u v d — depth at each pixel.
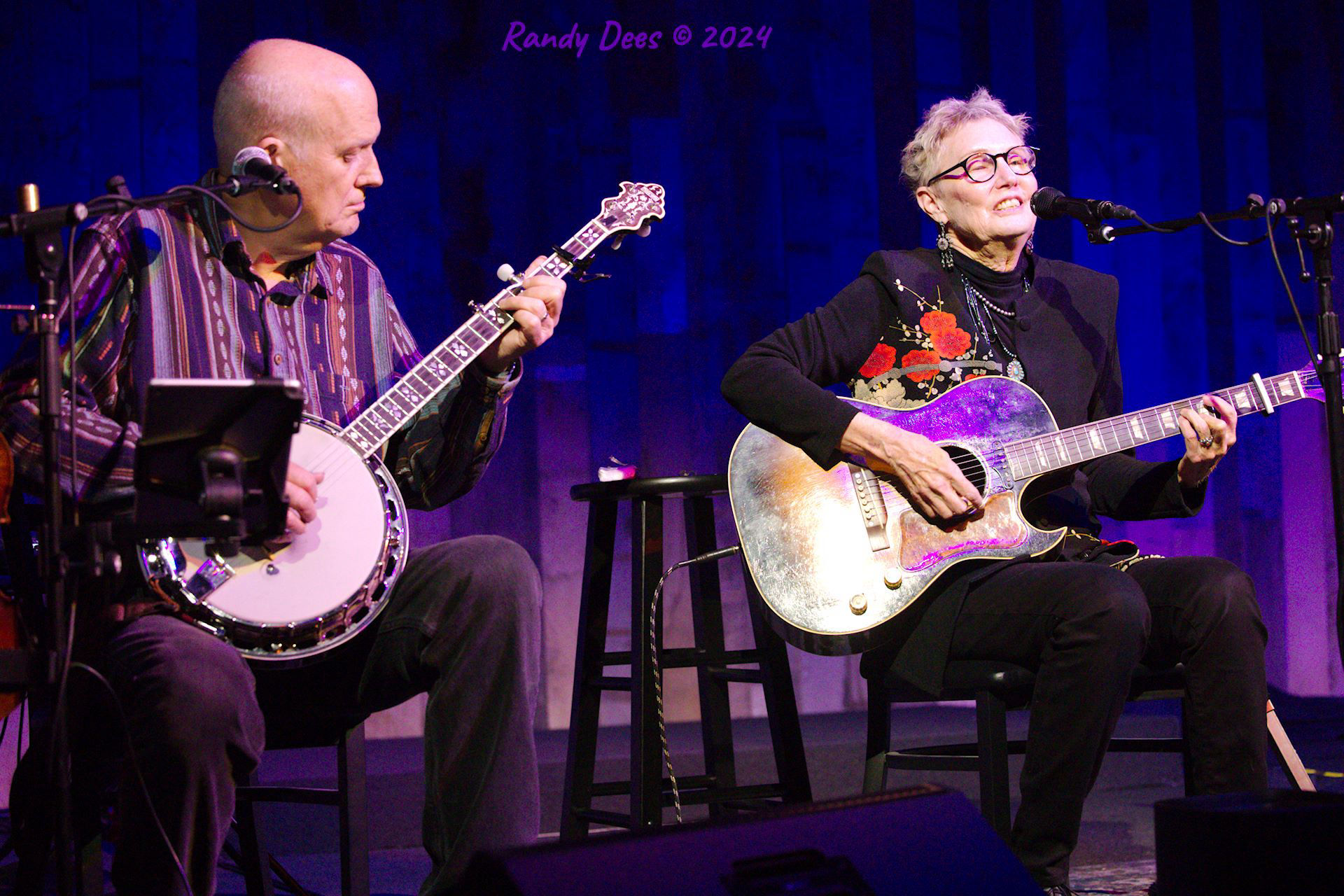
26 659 1.70
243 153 1.86
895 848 1.40
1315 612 5.23
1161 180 5.39
